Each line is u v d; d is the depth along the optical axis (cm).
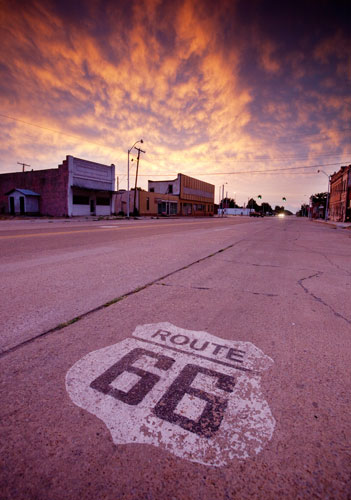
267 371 177
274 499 99
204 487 103
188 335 224
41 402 143
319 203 7669
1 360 180
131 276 414
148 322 248
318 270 504
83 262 507
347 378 171
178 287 365
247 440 124
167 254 624
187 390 156
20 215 2855
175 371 174
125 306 287
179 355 193
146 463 112
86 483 103
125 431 127
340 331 240
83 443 120
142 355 191
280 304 308
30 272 423
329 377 172
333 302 319
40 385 156
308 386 162
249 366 182
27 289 337
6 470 107
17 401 143
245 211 11119
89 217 2723
